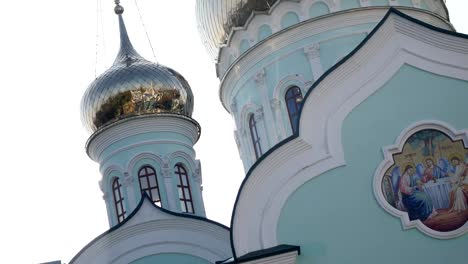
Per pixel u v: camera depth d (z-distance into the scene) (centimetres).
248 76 3316
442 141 2511
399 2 3291
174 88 3916
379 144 2528
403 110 2544
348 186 2514
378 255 2456
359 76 2580
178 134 3884
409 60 2575
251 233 2544
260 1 3325
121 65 3959
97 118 3881
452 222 2456
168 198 3741
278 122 3197
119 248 3500
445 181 2486
